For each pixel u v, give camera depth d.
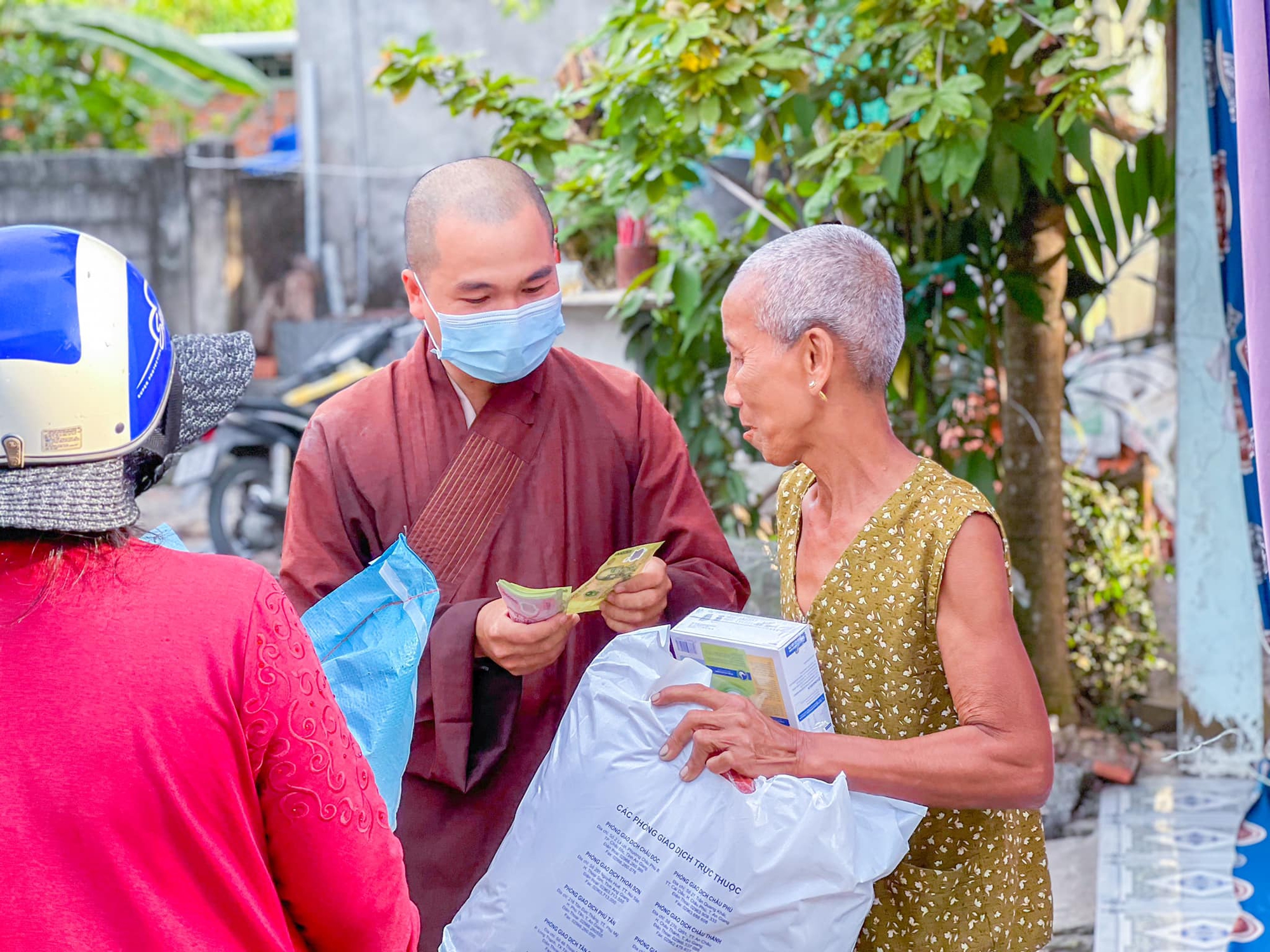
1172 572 4.51
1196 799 3.59
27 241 1.08
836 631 1.63
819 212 2.93
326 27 9.09
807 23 3.31
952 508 1.55
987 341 3.68
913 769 1.51
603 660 1.71
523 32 8.78
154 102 10.55
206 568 1.13
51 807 1.01
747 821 1.52
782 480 1.87
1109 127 3.58
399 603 1.60
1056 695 4.02
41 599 1.05
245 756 1.09
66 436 1.05
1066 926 3.03
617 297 3.79
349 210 9.30
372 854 1.18
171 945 1.04
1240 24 1.82
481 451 1.96
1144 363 4.80
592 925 1.60
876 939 1.68
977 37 3.04
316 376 7.18
